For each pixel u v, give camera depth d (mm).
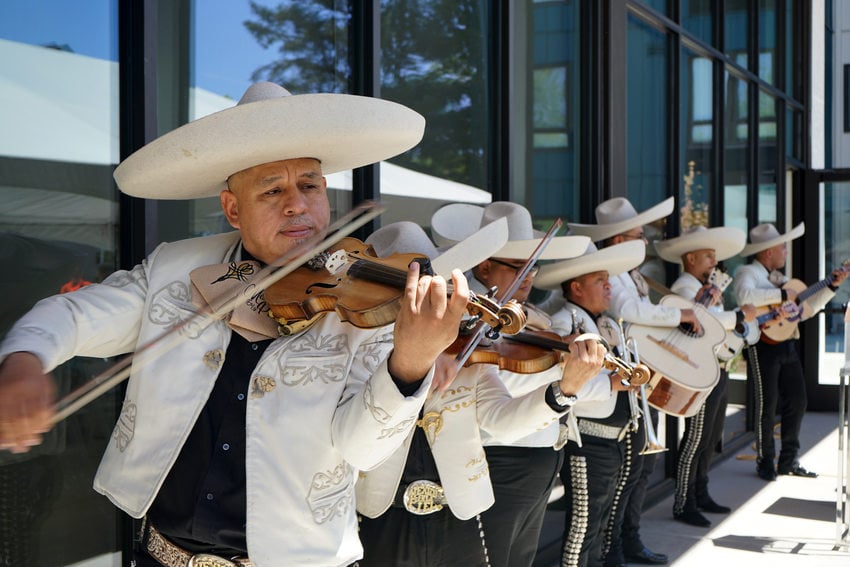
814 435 8859
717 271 5336
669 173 6617
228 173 1847
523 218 3398
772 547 5230
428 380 1577
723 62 7688
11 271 2451
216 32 3008
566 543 3762
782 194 9680
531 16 4910
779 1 9695
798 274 10242
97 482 1768
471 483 2482
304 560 1661
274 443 1676
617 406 3764
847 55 11117
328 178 3475
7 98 2434
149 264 1817
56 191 2557
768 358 7020
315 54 3422
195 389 1701
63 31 2568
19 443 1371
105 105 2686
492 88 4516
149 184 1863
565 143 5258
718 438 6027
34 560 2502
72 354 1676
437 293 1457
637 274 5004
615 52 5543
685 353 4203
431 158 4043
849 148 11141
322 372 1705
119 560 2717
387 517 2479
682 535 5465
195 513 1687
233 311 1722
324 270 1843
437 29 4113
